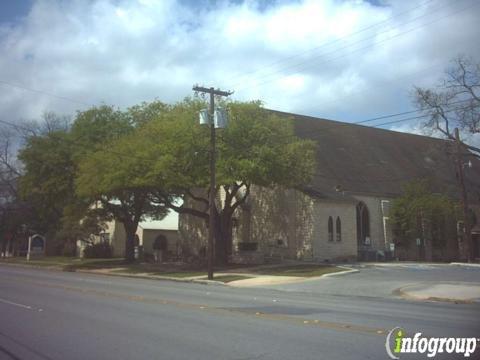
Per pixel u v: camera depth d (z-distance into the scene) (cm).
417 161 5422
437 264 3831
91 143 4512
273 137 3522
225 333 1053
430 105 3869
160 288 2264
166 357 848
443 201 4528
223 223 3894
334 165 4644
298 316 1309
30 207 6059
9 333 1060
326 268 3253
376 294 2100
